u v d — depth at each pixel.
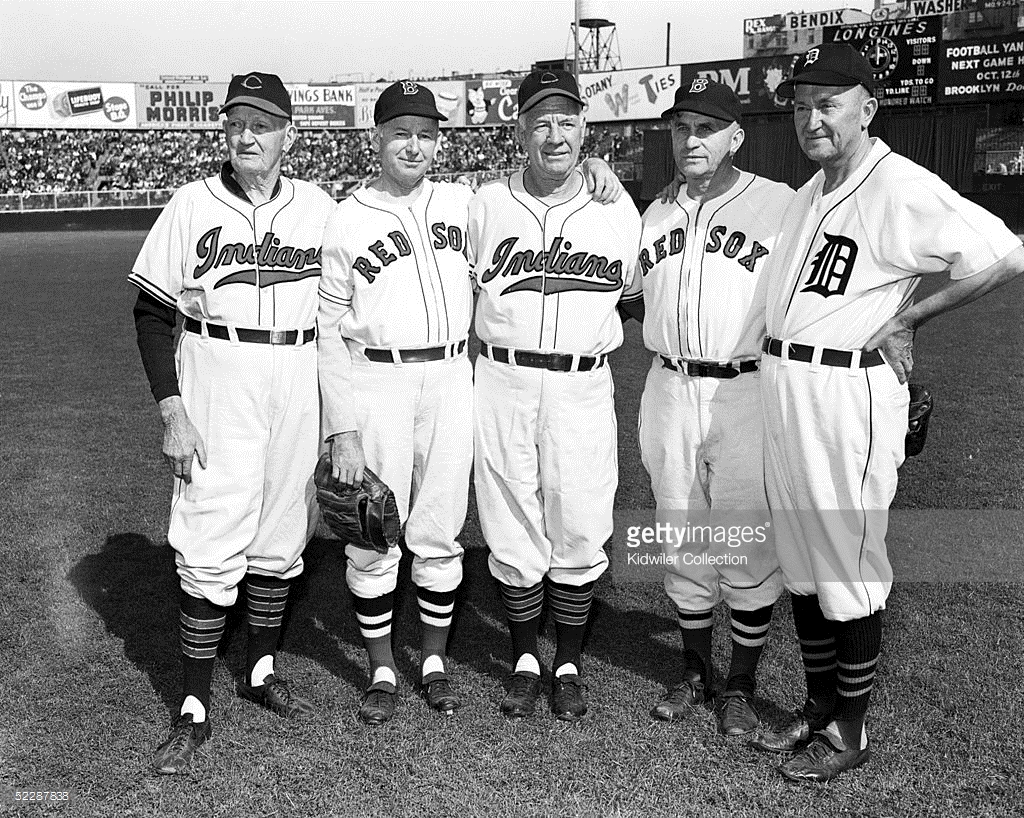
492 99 41.19
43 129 39.78
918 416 3.19
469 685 3.71
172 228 3.31
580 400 3.49
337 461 3.37
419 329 3.42
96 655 3.92
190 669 3.33
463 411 3.55
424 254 3.43
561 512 3.54
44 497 5.91
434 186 3.58
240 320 3.31
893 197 2.92
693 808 2.92
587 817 2.88
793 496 3.17
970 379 9.02
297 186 3.48
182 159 42.53
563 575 3.61
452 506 3.57
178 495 3.38
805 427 3.05
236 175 3.37
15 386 9.11
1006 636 3.98
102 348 11.11
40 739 3.31
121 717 3.45
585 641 4.07
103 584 4.64
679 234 3.44
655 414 3.55
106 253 24.16
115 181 41.38
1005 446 6.78
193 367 3.36
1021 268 2.81
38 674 3.76
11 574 4.75
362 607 3.56
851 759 3.08
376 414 3.45
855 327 2.99
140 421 7.76
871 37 27.38
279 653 4.00
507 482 3.56
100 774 3.11
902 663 3.75
